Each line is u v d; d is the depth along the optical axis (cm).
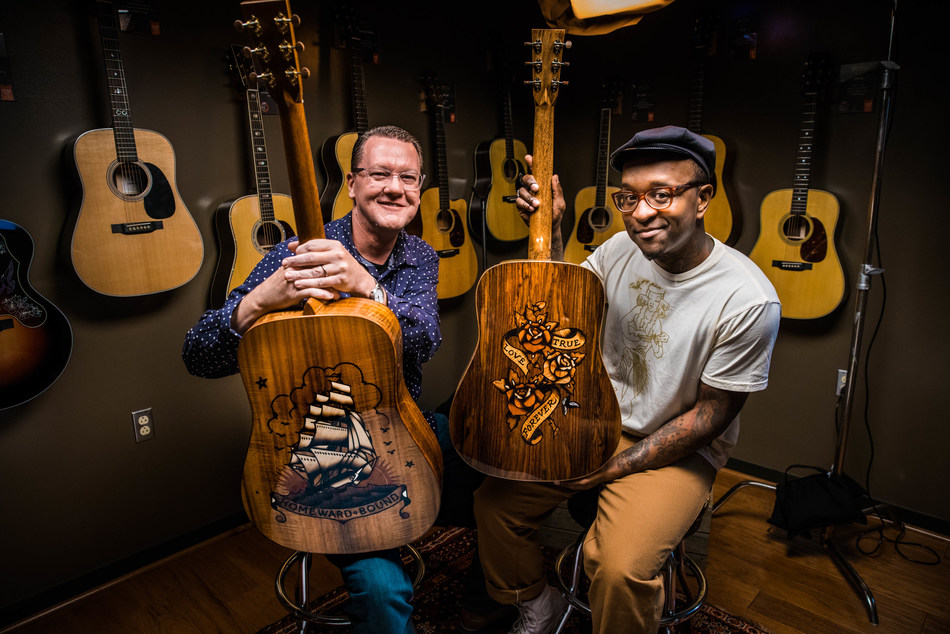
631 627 128
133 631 179
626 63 280
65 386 185
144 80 187
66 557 192
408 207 143
